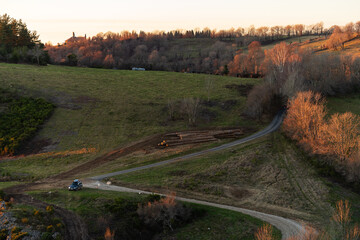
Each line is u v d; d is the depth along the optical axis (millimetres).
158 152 64062
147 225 37812
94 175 53094
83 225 34188
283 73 96312
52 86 89438
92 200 40438
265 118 85000
